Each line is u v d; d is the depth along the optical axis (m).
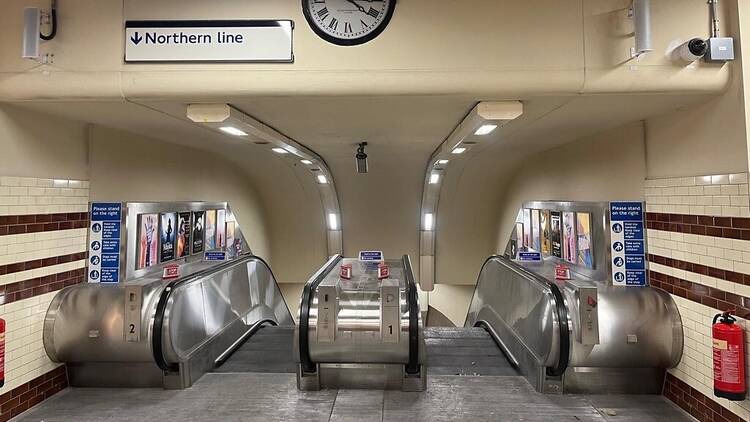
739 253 2.54
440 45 2.67
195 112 2.95
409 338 3.19
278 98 2.79
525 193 6.52
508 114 2.87
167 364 3.32
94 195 3.74
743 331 2.50
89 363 3.42
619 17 2.64
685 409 2.99
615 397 3.19
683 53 2.57
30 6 2.74
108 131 3.88
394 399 3.13
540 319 3.39
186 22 2.70
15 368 2.97
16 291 3.00
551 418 2.86
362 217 8.95
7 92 2.75
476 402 3.08
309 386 3.30
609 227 3.59
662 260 3.27
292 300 9.99
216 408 3.02
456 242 9.14
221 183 6.41
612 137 3.87
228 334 4.35
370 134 4.43
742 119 2.53
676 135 3.11
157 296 3.44
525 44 2.65
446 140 4.79
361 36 2.68
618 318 3.14
